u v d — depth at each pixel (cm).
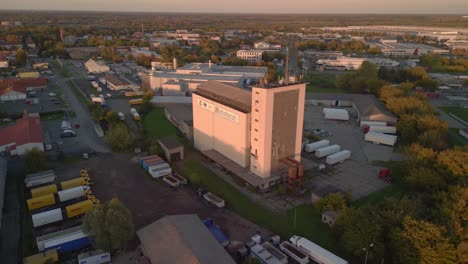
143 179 7862
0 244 5634
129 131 11031
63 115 12594
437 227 4997
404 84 15550
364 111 12369
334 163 8869
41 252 5403
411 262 4831
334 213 6228
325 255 5175
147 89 16200
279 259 5231
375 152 9775
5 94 14225
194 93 9506
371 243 5100
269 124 7194
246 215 6550
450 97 16038
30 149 8662
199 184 7556
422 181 7281
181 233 5156
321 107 14488
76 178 7769
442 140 9656
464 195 5944
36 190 6912
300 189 7425
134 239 5741
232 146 8331
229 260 4875
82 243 5534
